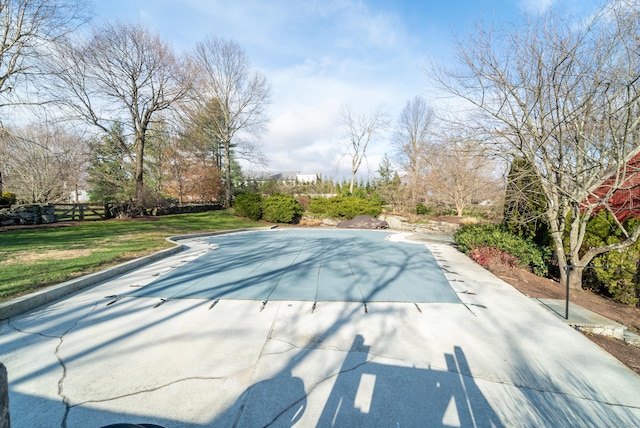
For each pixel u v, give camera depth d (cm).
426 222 1755
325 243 1007
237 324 345
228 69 2456
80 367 253
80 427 188
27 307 375
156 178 2578
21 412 200
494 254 674
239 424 195
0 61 1125
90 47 1512
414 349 296
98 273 510
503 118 590
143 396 218
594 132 545
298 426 195
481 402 222
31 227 1168
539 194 704
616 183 472
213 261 689
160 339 305
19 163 1775
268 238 1134
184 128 2016
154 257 692
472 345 307
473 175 1656
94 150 2003
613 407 221
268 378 243
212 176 2564
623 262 535
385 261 713
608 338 375
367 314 381
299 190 3247
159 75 1716
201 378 241
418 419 204
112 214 1580
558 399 229
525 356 289
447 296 459
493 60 587
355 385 237
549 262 689
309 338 313
